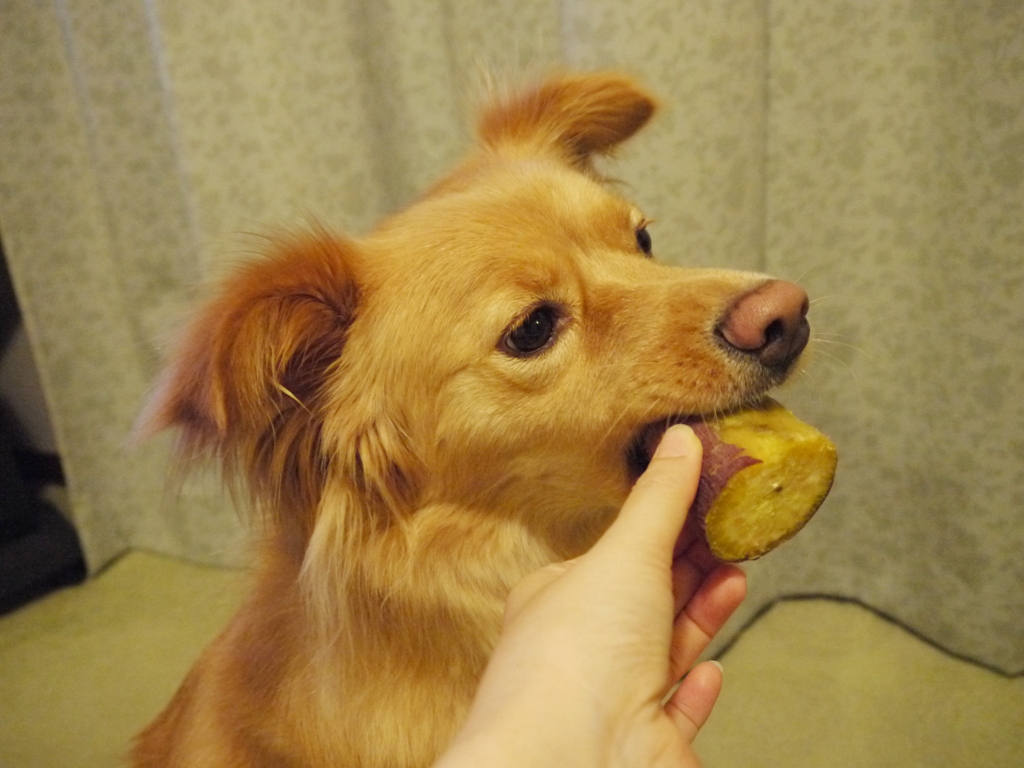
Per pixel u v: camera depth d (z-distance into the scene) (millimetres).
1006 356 405
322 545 283
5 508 599
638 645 210
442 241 283
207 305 265
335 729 289
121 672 537
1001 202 389
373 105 503
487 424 278
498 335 272
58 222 576
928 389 444
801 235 454
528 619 217
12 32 537
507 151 355
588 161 383
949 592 460
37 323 582
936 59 395
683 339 260
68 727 494
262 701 307
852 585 512
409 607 290
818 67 422
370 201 521
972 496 436
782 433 242
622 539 223
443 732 292
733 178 396
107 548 650
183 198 515
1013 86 372
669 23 373
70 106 557
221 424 236
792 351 262
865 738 427
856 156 429
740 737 435
